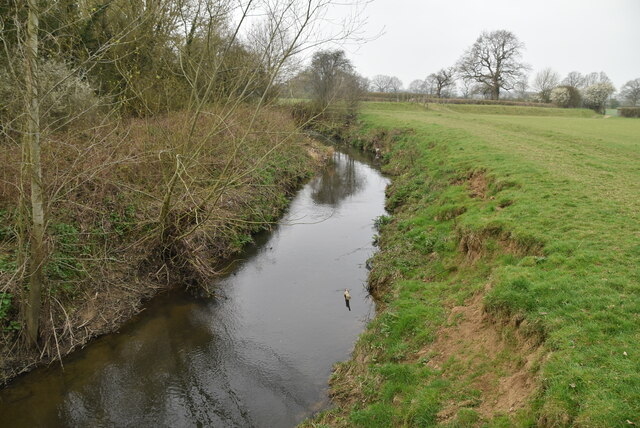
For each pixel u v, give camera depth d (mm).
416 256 11469
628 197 10477
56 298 8891
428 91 86938
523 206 10531
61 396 7574
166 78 14211
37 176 7133
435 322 8141
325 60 35906
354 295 11000
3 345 7867
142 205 11930
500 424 5184
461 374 6527
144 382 7977
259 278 12078
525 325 6320
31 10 6555
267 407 7309
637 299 6066
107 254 10711
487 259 9500
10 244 9141
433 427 5652
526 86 86188
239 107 16641
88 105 12000
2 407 7254
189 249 11695
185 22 12734
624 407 4434
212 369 8312
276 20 10055
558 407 4750
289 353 8711
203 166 12500
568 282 6863
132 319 9859
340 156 32531
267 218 15945
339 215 17750
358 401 6934
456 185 14984
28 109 6711
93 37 12586
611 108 90250
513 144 19938
